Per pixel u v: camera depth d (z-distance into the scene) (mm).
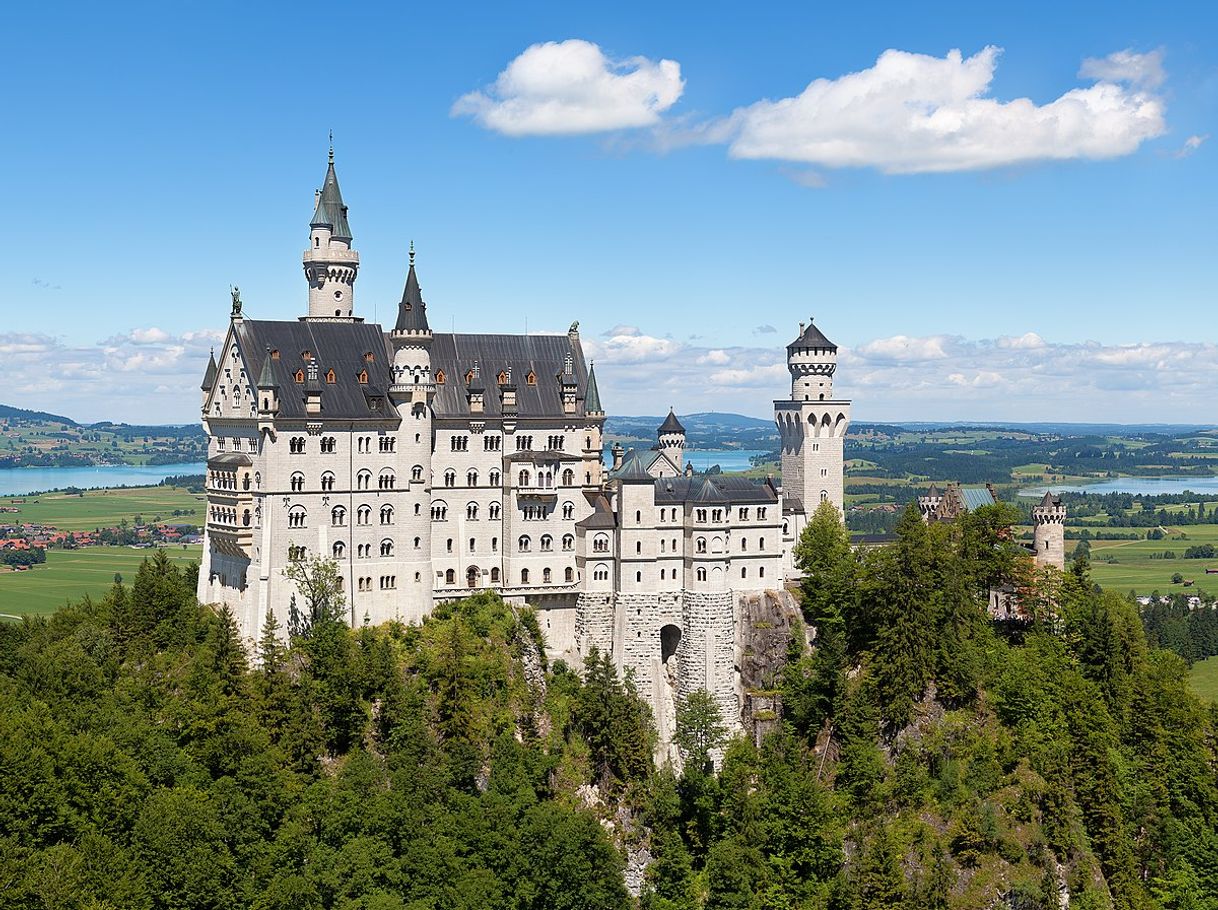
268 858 156250
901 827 187750
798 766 197250
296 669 180625
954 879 181750
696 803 190125
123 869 142125
